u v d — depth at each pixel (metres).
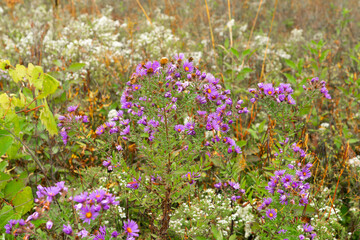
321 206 2.88
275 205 2.35
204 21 6.79
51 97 3.46
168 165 2.26
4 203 2.52
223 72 4.65
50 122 2.65
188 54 4.88
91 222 2.15
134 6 7.82
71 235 1.84
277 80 4.33
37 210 1.83
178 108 2.28
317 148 3.56
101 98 3.90
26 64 4.26
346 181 3.29
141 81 2.15
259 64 5.29
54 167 3.12
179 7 7.68
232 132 3.68
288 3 8.12
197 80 2.29
